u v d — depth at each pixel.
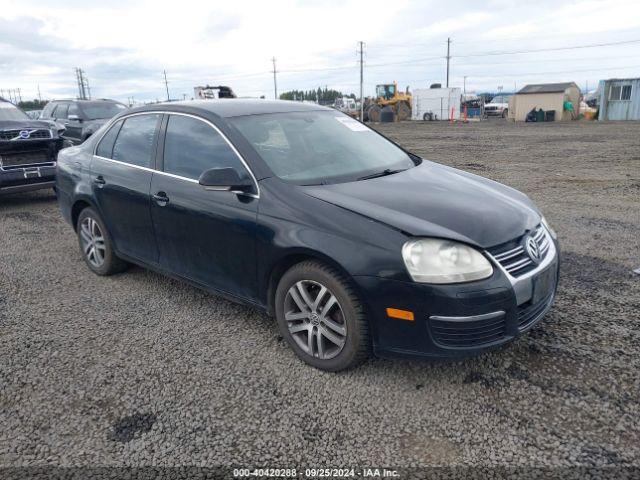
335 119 4.52
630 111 36.06
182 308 4.27
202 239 3.75
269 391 3.08
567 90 39.25
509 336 2.94
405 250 2.84
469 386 3.06
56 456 2.58
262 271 3.40
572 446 2.54
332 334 3.17
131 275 5.07
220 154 3.73
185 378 3.23
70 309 4.30
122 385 3.17
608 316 3.88
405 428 2.72
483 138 21.25
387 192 3.40
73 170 5.06
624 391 2.96
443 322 2.80
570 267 4.96
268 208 3.33
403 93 49.62
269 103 4.43
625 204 7.73
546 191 8.88
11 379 3.26
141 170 4.27
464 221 3.05
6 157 7.99
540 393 2.97
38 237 6.61
